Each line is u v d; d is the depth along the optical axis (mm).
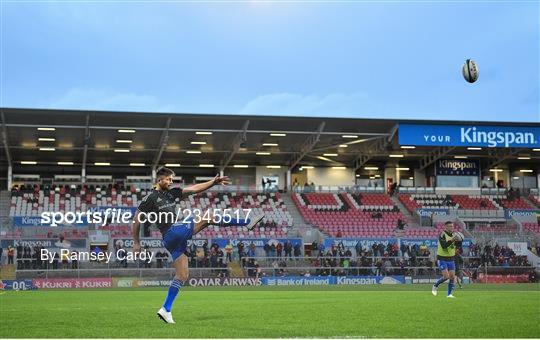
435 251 47719
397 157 62844
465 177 63156
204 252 43375
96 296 24578
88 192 56188
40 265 39562
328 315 12219
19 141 52719
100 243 46125
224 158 60562
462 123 51906
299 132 51281
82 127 48312
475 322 10594
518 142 52531
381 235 54031
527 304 15758
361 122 50750
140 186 57938
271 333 9047
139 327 9984
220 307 15250
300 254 46562
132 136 52094
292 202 59594
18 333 9289
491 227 57000
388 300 18297
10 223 49125
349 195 61031
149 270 39812
